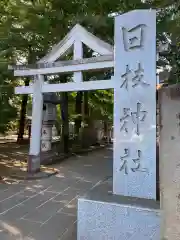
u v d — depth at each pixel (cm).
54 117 850
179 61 412
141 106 305
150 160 294
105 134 1407
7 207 409
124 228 263
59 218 370
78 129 1155
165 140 223
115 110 317
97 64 526
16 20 651
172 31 491
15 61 687
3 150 1036
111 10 657
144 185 294
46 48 720
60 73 581
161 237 225
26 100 1272
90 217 278
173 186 216
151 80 305
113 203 271
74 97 1211
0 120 731
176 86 223
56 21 677
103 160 854
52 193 486
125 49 320
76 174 645
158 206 261
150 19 312
